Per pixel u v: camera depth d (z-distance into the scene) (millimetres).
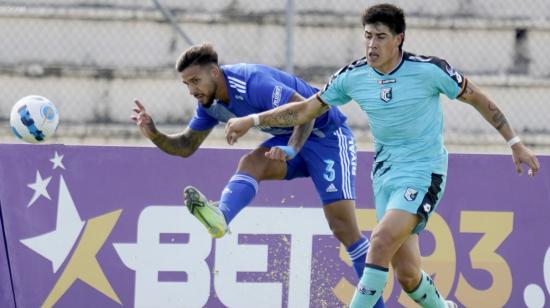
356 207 21281
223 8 35375
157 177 21078
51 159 20922
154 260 20891
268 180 20000
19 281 20609
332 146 19016
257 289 20969
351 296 21094
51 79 33250
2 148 20828
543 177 21609
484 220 21406
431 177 16531
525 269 21406
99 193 20953
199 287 20891
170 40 34438
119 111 33469
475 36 35156
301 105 17125
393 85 16312
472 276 21266
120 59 34375
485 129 33844
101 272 20781
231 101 18188
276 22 34719
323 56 34812
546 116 34156
